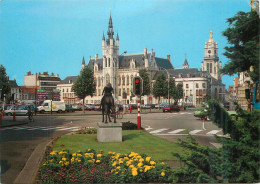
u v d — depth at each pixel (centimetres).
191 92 12175
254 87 1358
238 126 679
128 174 750
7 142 1612
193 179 705
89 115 5169
